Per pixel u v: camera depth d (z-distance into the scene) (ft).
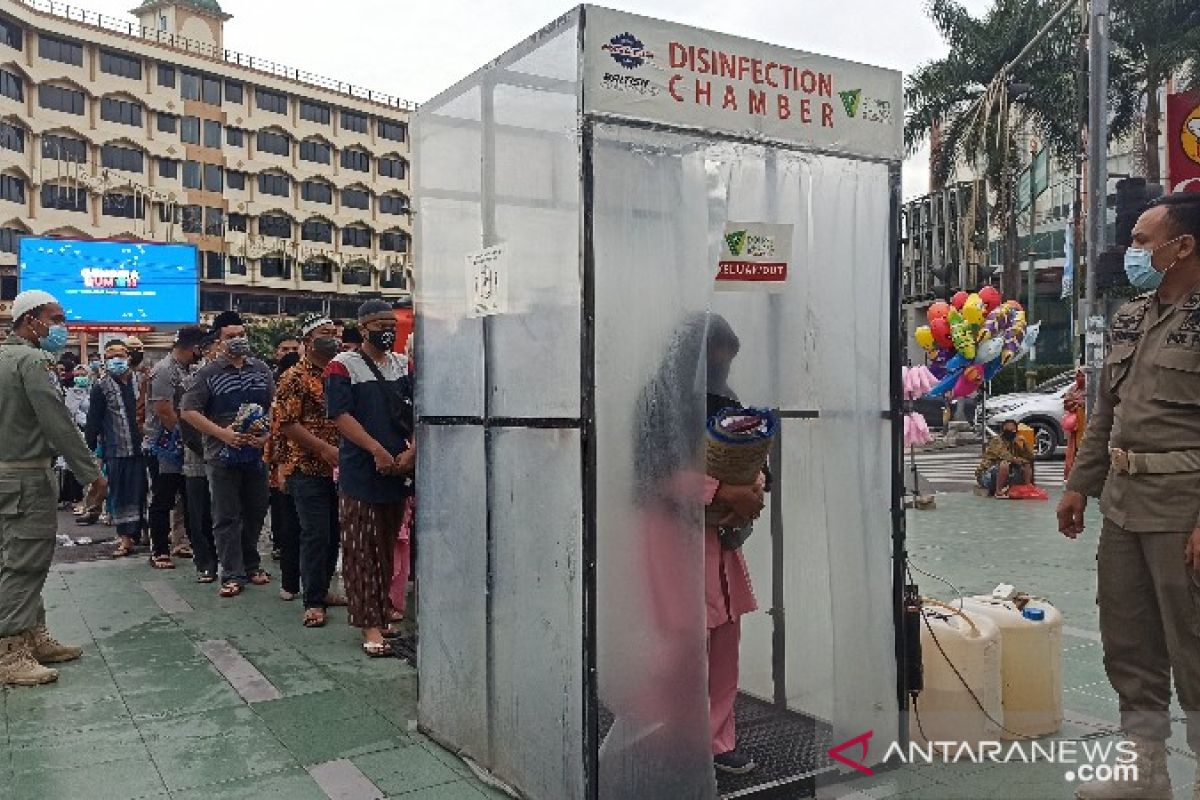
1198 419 9.80
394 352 18.60
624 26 9.77
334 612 19.71
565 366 10.01
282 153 193.06
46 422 15.11
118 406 25.94
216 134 182.91
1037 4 67.21
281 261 191.62
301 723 13.47
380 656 16.49
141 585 22.41
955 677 11.64
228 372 21.56
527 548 10.77
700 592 10.41
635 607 10.10
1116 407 10.63
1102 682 14.66
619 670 10.02
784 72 10.85
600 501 9.87
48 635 16.44
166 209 176.04
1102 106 36.11
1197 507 9.68
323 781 11.55
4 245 155.02
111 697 14.57
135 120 172.45
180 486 24.88
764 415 11.06
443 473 12.48
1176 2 65.26
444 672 12.55
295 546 20.63
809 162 11.84
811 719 12.64
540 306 10.39
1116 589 10.55
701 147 10.37
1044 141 68.59
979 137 67.21
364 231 206.18
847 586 11.85
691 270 10.32
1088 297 36.60
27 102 158.20
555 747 10.34
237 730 13.20
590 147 9.61
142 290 92.99
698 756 10.40
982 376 37.22
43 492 15.44
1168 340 9.98
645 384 10.11
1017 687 12.05
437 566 12.67
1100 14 36.24
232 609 20.03
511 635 11.09
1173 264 9.99
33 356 15.16
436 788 11.37
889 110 11.75
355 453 16.53
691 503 10.36
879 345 11.83
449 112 12.23
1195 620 9.82
